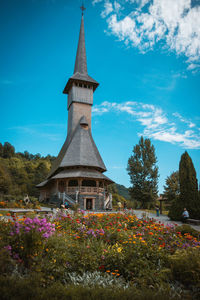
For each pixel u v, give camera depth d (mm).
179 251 5617
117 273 4969
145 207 40688
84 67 45406
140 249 5641
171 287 4512
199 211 18344
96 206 31047
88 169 33844
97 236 6742
